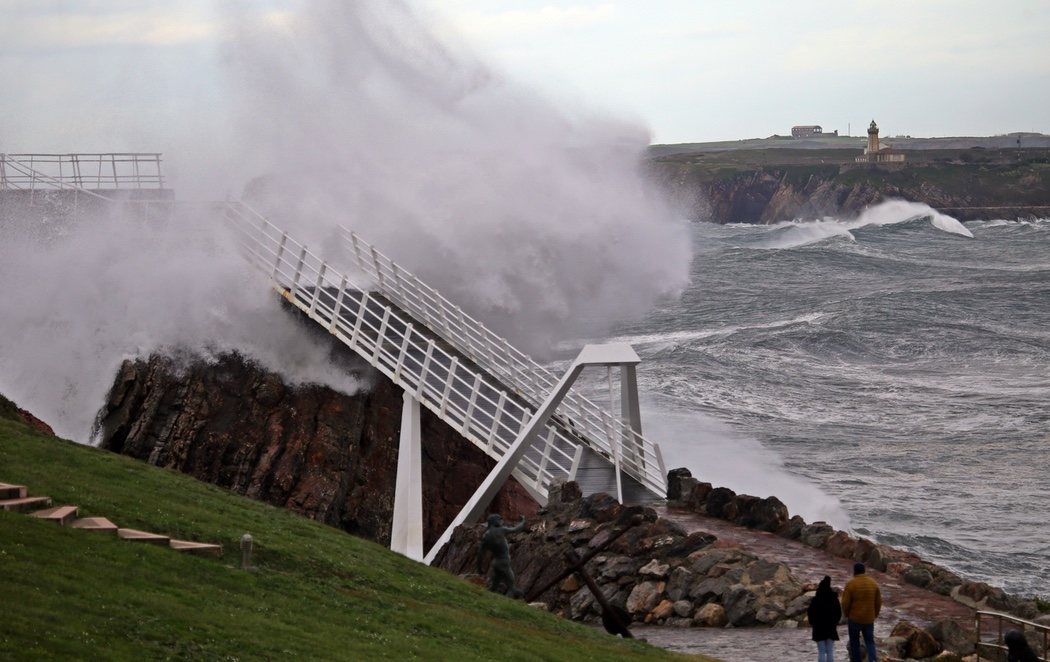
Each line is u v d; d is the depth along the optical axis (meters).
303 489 48.91
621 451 44.59
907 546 51.41
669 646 28.80
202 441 50.41
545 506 40.16
